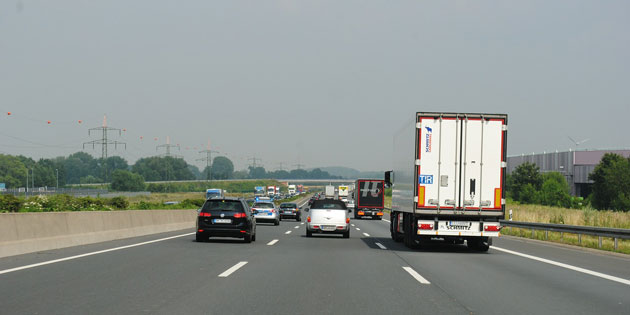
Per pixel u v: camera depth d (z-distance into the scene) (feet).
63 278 37.91
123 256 52.75
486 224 64.28
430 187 64.08
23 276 38.65
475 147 64.13
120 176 636.48
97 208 125.18
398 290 35.42
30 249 54.80
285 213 165.07
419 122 64.08
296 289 35.17
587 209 121.19
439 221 64.18
